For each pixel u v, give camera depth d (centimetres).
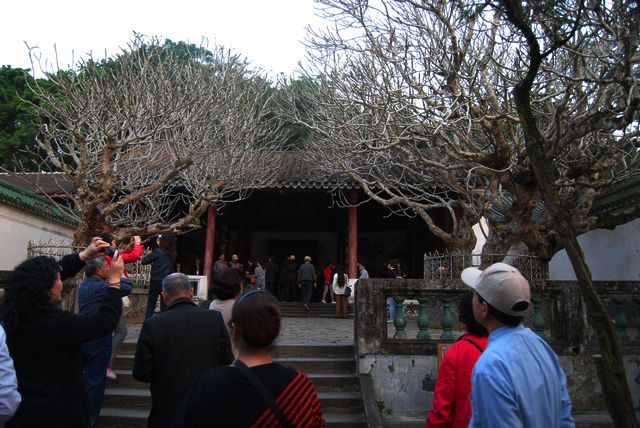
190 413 213
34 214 1482
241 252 2286
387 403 639
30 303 308
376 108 978
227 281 477
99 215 1052
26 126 2331
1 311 311
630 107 582
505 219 1063
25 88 2492
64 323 311
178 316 376
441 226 2131
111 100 1095
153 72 1197
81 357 332
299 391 212
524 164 903
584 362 652
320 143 1432
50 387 305
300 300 2283
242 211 2311
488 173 931
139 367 362
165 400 354
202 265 2253
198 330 374
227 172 1413
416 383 644
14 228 1397
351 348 771
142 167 1428
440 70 939
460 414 302
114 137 1056
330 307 1820
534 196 904
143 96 1138
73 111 1142
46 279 314
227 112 1459
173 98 1129
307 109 1409
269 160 1753
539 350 238
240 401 204
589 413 638
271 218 2358
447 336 658
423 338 664
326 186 1708
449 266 1143
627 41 562
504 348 230
